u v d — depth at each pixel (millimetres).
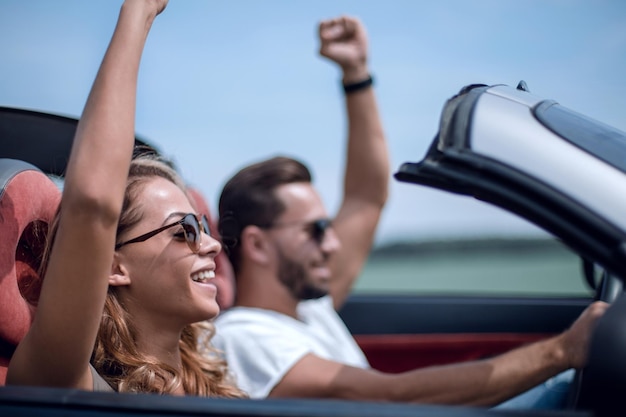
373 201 3604
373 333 3496
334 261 3518
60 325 1771
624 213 1537
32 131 2535
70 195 1740
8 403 1604
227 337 2828
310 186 3188
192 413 1525
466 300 3457
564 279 9531
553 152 1652
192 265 2105
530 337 3332
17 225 2066
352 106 3578
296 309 3129
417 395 2375
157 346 2135
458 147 1687
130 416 1545
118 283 2078
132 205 2092
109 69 1812
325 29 3561
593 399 1388
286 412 1491
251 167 3193
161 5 1927
